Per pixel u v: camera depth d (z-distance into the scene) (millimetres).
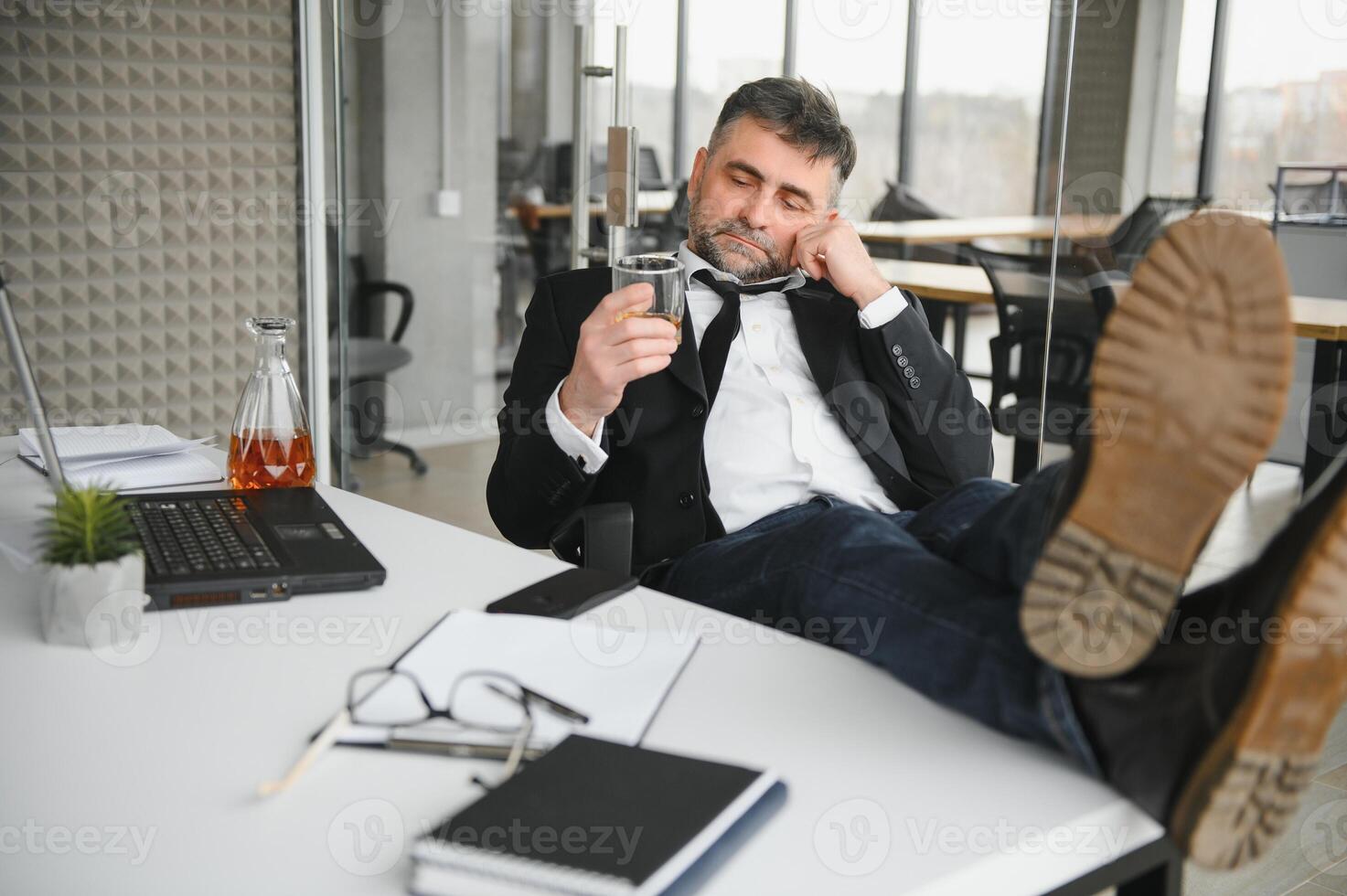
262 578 1177
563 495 1645
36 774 832
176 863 726
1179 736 821
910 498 1837
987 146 3176
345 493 1606
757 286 1899
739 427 1815
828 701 992
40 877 705
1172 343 764
